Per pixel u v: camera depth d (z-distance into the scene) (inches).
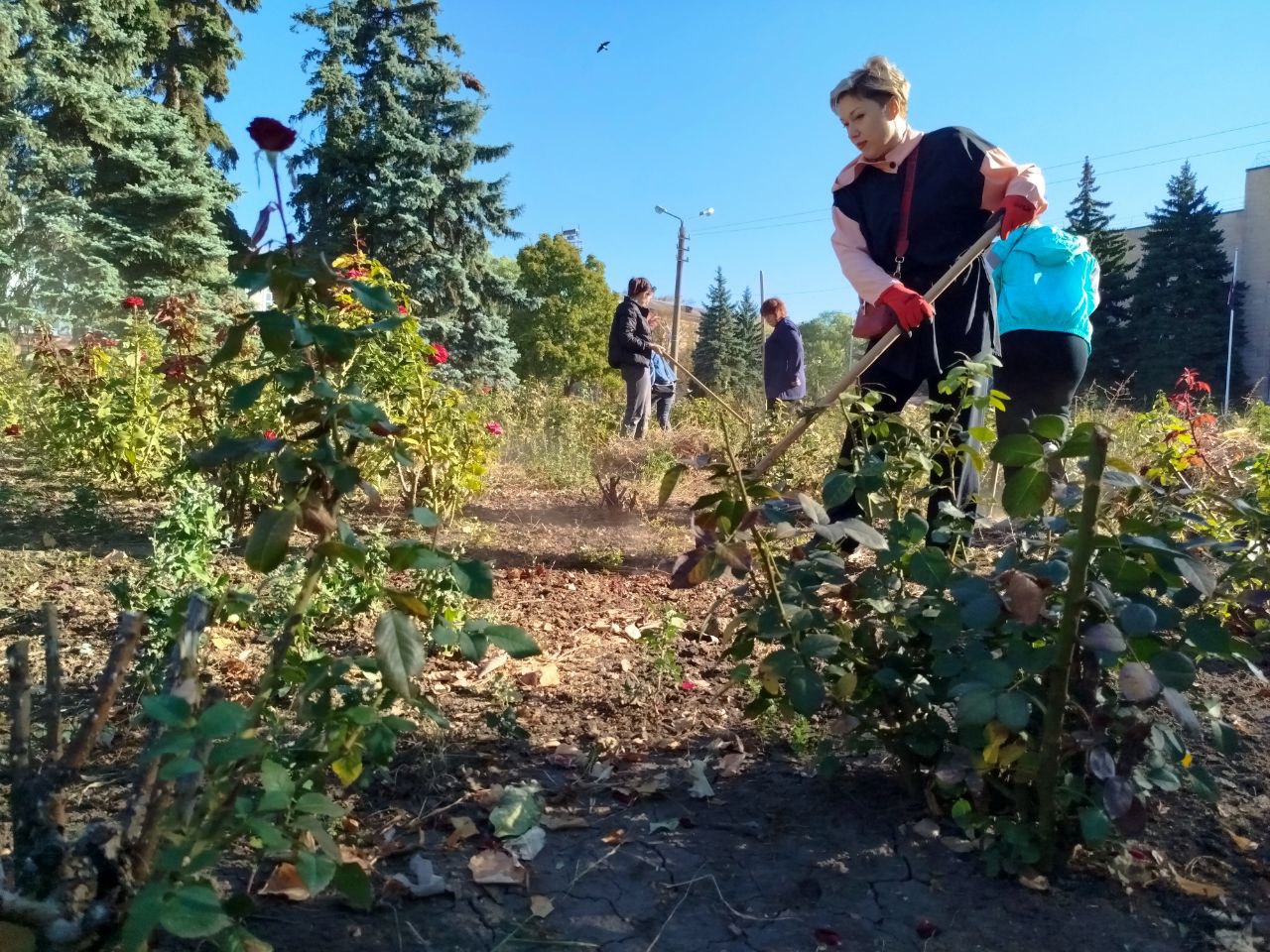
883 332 135.5
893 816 89.2
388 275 221.1
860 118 144.6
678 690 121.3
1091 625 73.1
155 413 252.7
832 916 75.5
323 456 62.8
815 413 98.9
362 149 940.0
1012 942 72.4
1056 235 184.7
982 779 81.0
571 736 107.7
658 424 464.1
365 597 128.3
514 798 88.9
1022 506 74.9
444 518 226.4
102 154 967.0
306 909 74.5
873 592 83.6
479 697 117.9
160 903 47.4
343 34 963.3
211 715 53.1
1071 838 79.2
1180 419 179.5
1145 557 73.6
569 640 141.4
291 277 64.0
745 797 93.8
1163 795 93.7
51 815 57.1
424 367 221.0
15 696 59.1
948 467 121.9
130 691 113.0
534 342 1625.2
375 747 67.9
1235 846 85.4
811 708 75.9
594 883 79.9
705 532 83.4
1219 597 85.5
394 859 82.3
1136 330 1695.4
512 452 383.6
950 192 144.3
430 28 997.2
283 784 55.1
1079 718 75.8
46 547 189.3
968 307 147.9
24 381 390.0
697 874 81.0
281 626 122.2
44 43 928.3
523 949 71.5
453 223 1010.1
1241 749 103.3
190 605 62.3
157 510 232.4
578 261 1662.2
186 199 948.6
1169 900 77.2
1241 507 88.6
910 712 85.7
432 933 72.6
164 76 1149.1
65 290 888.3
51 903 52.4
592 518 254.1
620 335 399.2
